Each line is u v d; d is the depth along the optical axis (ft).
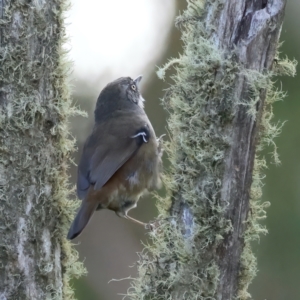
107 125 41.19
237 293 29.73
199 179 29.58
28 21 30.68
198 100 29.66
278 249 57.62
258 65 29.14
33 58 30.86
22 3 30.50
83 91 62.34
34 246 31.17
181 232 29.76
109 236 60.95
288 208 57.47
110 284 58.95
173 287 29.60
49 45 31.32
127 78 44.83
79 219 32.58
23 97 30.68
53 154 31.91
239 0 29.14
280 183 57.41
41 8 30.91
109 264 60.08
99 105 43.62
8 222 30.58
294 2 57.77
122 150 39.42
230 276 29.50
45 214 31.55
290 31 57.72
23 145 30.81
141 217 61.52
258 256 57.93
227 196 29.32
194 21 30.09
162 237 30.55
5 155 30.53
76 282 56.95
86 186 38.63
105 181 38.04
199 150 29.50
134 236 61.52
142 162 40.16
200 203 29.35
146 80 63.00
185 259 29.32
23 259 30.91
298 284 57.21
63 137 32.42
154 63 63.41
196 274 29.27
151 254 35.50
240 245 29.60
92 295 57.88
